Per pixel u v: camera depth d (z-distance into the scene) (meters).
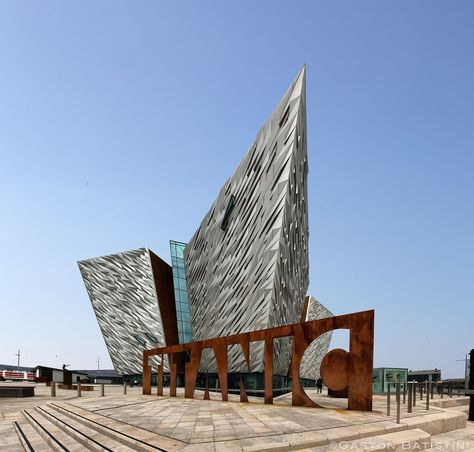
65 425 12.45
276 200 36.12
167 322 61.59
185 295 64.81
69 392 37.38
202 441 8.43
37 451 9.96
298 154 38.38
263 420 11.62
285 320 40.41
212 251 49.28
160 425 11.10
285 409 14.90
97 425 11.48
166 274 65.44
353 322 14.55
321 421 11.18
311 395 29.28
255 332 18.50
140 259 62.09
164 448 7.95
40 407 19.42
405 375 27.23
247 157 43.47
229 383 41.72
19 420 16.33
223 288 44.91
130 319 63.16
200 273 53.00
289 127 36.31
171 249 66.94
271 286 34.91
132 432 10.04
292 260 41.22
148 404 18.67
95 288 67.38
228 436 8.98
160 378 26.69
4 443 11.54
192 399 22.05
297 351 16.25
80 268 68.81
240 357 38.94
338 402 19.66
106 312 66.00
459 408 21.77
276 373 40.88
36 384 57.22
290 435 8.96
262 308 35.56
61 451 9.48
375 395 25.81
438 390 31.17
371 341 13.98
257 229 38.75
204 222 52.88
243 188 43.16
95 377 80.94
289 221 38.12
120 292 64.31
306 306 80.69
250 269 39.03
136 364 62.62
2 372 76.19
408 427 10.66
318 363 83.12
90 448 9.37
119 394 31.38
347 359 14.34
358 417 12.07
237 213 43.75
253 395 36.19
